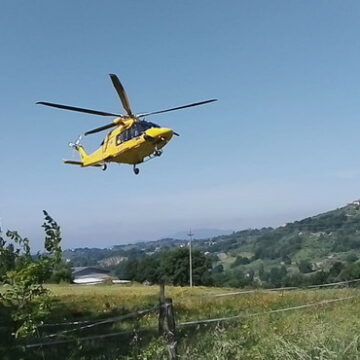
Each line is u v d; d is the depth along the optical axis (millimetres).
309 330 9297
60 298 21250
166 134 24000
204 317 14172
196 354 8312
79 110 24406
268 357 8141
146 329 11023
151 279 56469
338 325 9961
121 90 24266
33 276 6867
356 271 41469
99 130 26375
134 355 8891
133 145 24344
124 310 16750
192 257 56031
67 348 10141
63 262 7160
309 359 7754
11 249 7043
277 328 10594
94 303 19406
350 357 7742
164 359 8039
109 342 10664
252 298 17953
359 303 14352
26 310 7000
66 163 28297
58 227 7109
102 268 67625
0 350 8875
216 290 27484
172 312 8219
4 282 6996
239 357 8227
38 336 9633
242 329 10688
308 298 16844
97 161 26500
